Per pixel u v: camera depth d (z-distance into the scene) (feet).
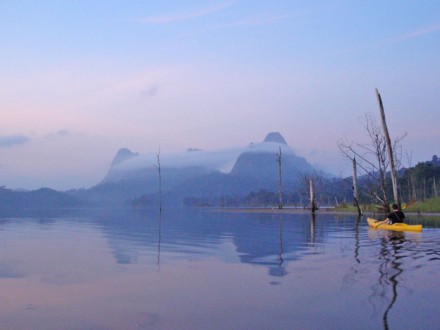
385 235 73.10
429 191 296.10
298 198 562.25
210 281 34.22
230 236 77.20
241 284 32.83
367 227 95.71
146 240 70.95
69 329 22.74
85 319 24.41
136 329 22.63
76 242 68.18
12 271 39.70
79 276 36.99
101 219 180.24
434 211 151.74
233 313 25.21
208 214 243.19
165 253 52.39
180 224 127.85
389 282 32.37
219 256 48.96
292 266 40.57
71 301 28.40
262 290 30.63
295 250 53.36
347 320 23.49
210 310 25.90
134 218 191.62
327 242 63.05
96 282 34.35
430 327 22.21
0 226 120.88
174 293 30.27
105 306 27.07
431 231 79.77
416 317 23.79
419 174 308.40
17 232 93.91
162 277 36.17
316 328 22.38
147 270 39.75
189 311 25.77
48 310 26.30
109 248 58.65
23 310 26.32
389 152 114.52
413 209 157.89
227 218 168.04
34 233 90.22
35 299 28.96
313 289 30.58
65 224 133.08
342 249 53.72
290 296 28.76
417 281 32.60
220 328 22.66
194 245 61.82
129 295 29.84
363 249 53.36
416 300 27.14
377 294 28.78
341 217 148.15
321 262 42.80
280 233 82.02
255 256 48.26
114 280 35.06
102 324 23.49
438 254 47.78
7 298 29.27
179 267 41.29
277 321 23.61
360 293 29.14
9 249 58.08
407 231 81.15
